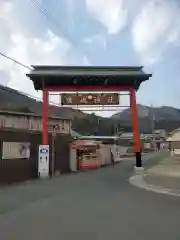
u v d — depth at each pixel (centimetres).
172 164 3161
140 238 666
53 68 2775
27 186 1808
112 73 2725
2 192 1523
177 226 784
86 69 2775
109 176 2539
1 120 3622
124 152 6638
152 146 7106
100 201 1227
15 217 909
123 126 9350
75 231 733
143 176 2475
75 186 1809
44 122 2653
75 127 7412
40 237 679
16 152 2147
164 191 1589
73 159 3191
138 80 2795
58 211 1006
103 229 753
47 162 2361
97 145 3638
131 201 1230
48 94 2784
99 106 2814
